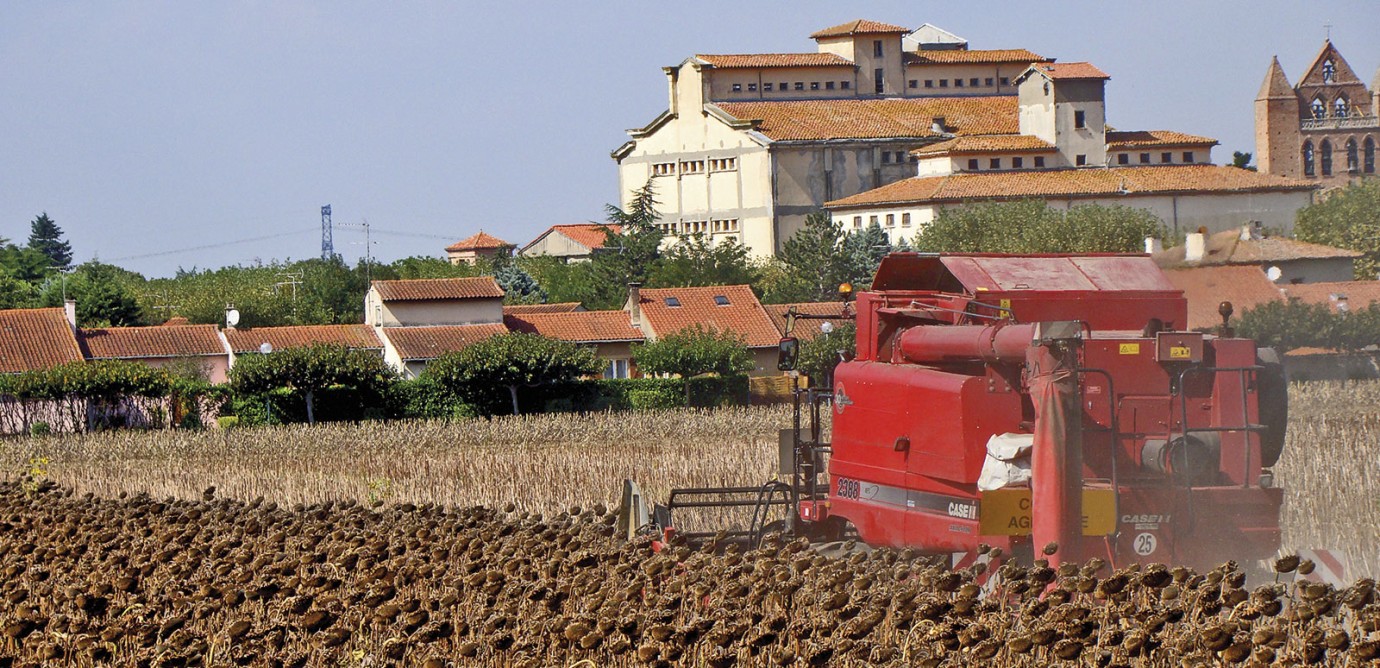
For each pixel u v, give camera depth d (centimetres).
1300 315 17812
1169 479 6228
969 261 7356
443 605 5772
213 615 6188
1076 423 5966
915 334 7075
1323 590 5159
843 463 7456
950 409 6575
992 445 6375
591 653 5212
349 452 19238
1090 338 6444
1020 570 5622
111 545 8000
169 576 7225
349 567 7012
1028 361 6100
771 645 5206
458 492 13900
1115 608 5141
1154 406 6406
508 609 5747
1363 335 19038
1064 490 5922
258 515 9825
